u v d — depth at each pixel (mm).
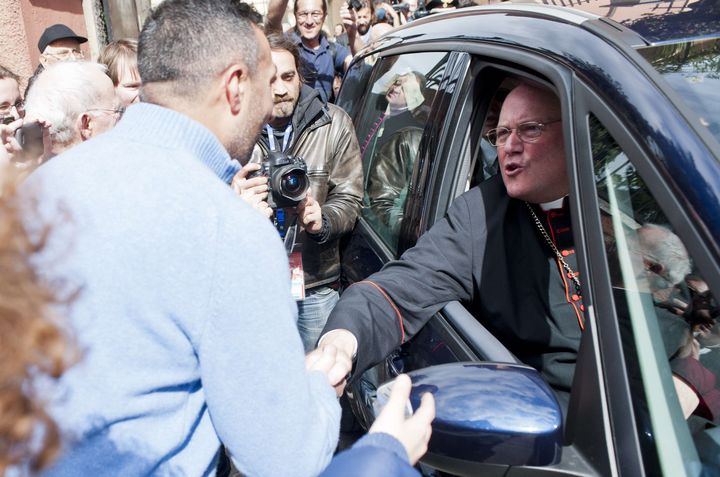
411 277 1927
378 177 2887
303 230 3039
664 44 1503
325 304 3154
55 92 2291
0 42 5922
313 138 3070
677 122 1272
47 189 1137
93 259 1088
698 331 1206
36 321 833
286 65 2986
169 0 1359
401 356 2051
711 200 1159
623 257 1308
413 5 6707
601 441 1246
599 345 1306
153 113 1279
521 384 1314
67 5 7066
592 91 1462
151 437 1156
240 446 1173
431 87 2461
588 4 1941
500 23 2115
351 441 2613
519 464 1257
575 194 1427
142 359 1119
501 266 1919
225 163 1339
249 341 1132
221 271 1124
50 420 879
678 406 1238
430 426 1244
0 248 853
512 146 1860
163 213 1126
